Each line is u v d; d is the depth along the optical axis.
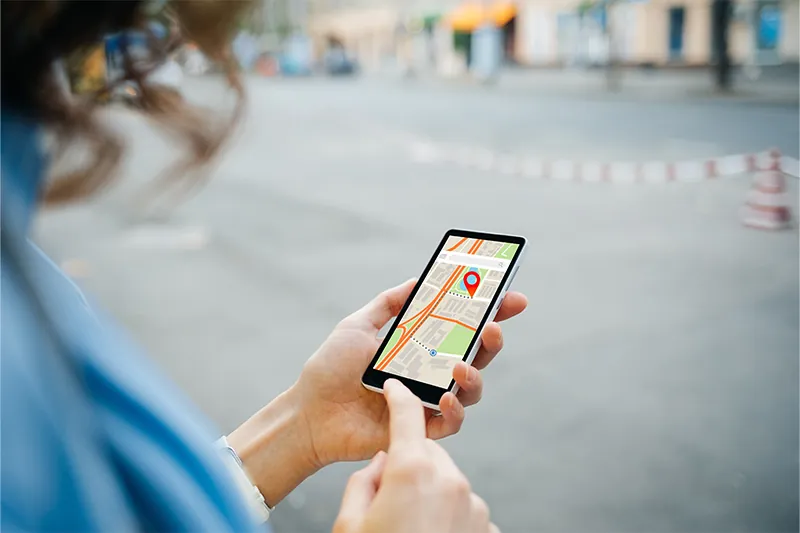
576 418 3.70
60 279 0.39
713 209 8.32
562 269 6.23
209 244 7.35
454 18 36.22
